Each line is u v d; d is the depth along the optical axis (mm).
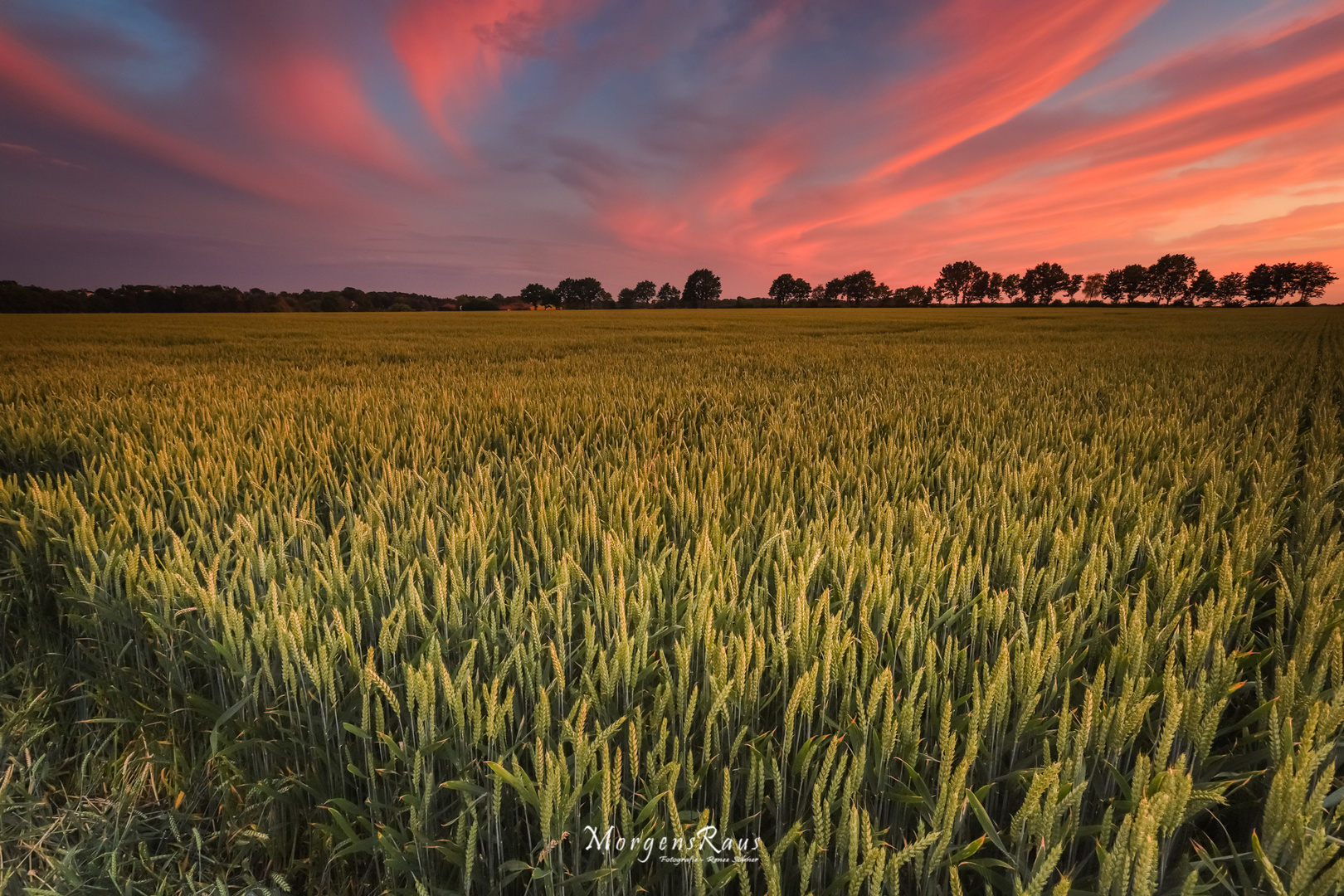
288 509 3475
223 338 24844
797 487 3939
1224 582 2029
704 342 22141
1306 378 11156
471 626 2189
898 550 2488
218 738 1978
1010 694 1694
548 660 1980
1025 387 9359
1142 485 3600
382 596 2252
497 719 1537
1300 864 1066
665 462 4211
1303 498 3801
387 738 1639
